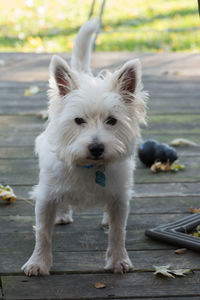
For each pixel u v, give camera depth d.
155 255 1.58
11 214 1.74
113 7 5.73
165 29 4.75
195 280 1.49
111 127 1.51
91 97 1.49
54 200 1.54
